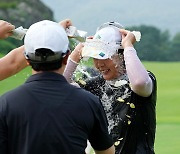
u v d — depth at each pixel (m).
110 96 6.30
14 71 5.73
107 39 6.25
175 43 79.00
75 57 6.31
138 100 6.17
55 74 5.16
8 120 5.01
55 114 5.02
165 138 13.78
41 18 54.31
